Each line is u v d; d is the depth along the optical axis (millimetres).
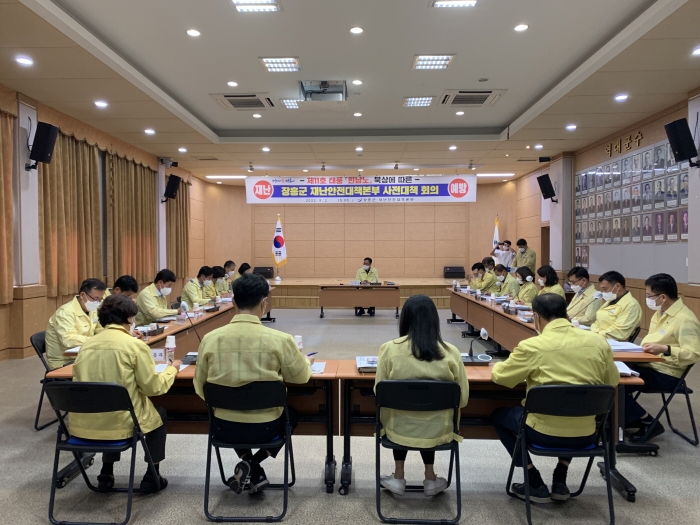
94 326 3740
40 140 5223
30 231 5504
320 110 5914
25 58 4395
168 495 2426
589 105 5883
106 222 7344
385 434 2205
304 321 8477
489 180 12359
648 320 6457
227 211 12953
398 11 4004
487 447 3070
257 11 3996
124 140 7609
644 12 3799
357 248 13172
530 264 8758
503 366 2279
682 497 2400
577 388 1972
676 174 5828
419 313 2193
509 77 5520
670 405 3777
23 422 3441
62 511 2266
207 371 2137
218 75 5434
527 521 2139
